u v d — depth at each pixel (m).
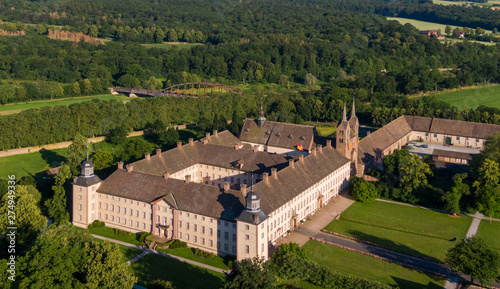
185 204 163.12
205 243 160.50
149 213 169.38
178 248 162.50
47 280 119.06
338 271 149.00
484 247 142.62
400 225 181.75
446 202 192.88
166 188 170.12
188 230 162.88
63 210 180.12
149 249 161.12
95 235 170.88
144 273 146.12
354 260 156.25
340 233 174.75
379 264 154.25
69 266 124.31
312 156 198.62
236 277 122.50
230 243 155.50
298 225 179.50
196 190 165.25
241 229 147.62
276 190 169.38
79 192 176.25
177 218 164.12
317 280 137.50
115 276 124.06
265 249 151.25
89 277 122.50
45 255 121.44
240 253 149.12
